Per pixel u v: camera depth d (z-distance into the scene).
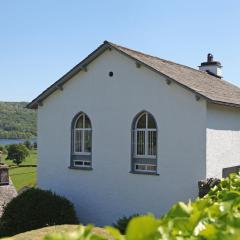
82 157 17.41
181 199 14.79
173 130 15.05
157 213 15.31
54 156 18.11
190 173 14.66
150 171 15.59
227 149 15.98
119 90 16.38
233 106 15.84
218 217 2.70
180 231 2.36
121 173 16.25
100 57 16.84
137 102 15.91
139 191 15.78
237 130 16.92
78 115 17.55
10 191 20.56
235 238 1.97
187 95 14.76
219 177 15.20
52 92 18.11
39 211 15.09
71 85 17.66
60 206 15.45
